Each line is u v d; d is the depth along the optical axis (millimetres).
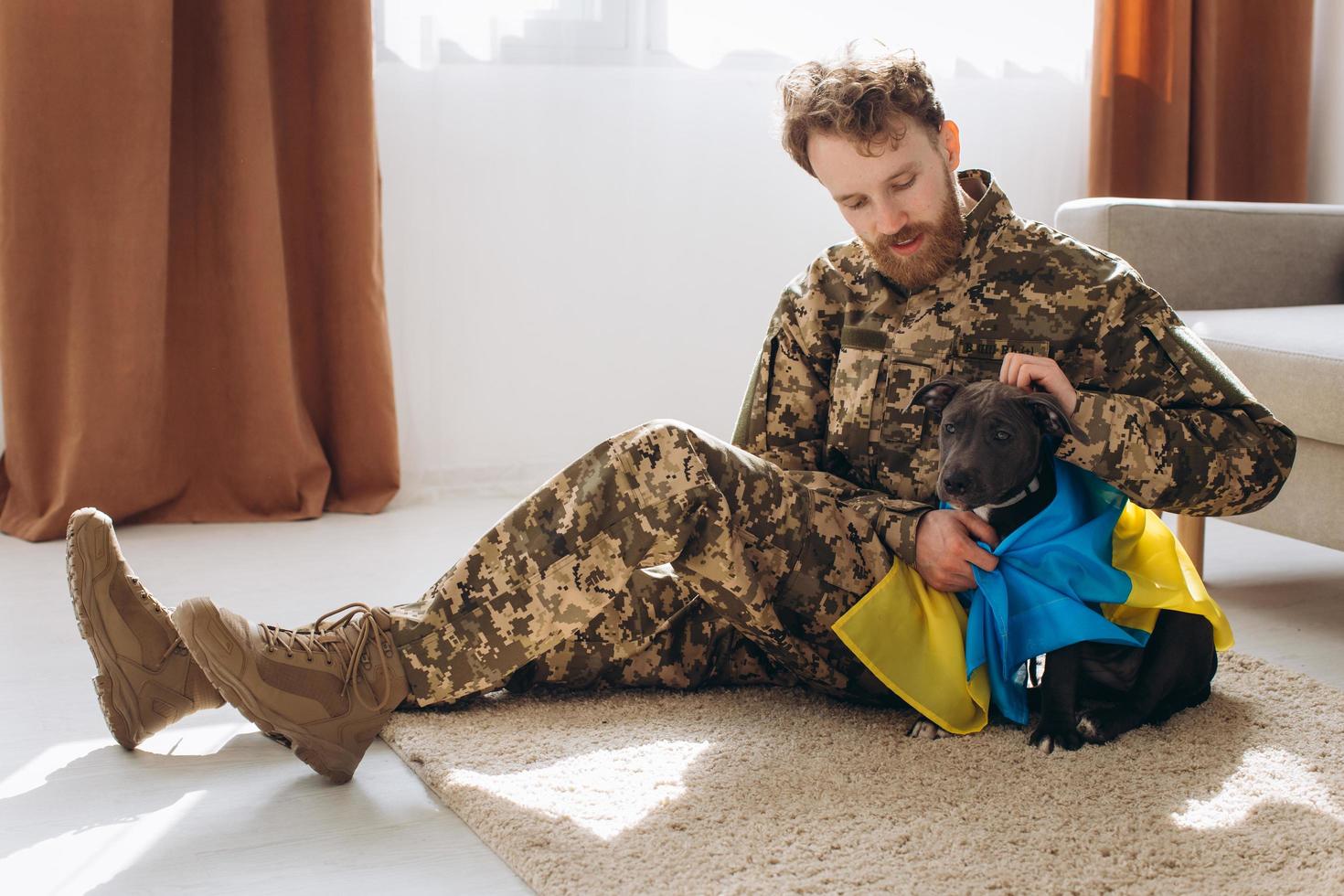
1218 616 1789
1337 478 2352
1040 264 1789
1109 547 1733
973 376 1802
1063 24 3957
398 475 3354
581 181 3561
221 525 3172
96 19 2936
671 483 1602
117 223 3002
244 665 1562
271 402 3176
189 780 1686
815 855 1423
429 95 3344
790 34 3701
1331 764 1675
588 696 1925
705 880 1368
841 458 1916
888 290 1854
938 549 1721
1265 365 2420
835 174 1686
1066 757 1681
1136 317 1769
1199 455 1691
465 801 1567
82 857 1476
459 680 1684
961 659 1736
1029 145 3996
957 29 3855
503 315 3545
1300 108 3967
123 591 1729
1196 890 1348
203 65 3096
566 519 1622
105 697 1748
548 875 1387
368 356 3258
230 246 3123
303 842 1510
